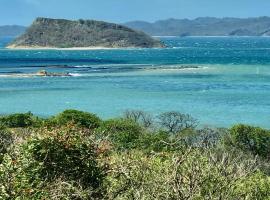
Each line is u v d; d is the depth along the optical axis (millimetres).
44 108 120250
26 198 13289
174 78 183375
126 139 46094
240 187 17453
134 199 14539
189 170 14844
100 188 15438
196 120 96438
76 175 15766
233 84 162125
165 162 16547
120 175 15711
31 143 15492
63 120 64125
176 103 123938
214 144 48031
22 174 14500
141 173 15562
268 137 56406
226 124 97438
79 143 15898
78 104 125312
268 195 20344
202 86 157375
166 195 14188
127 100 130125
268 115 107500
